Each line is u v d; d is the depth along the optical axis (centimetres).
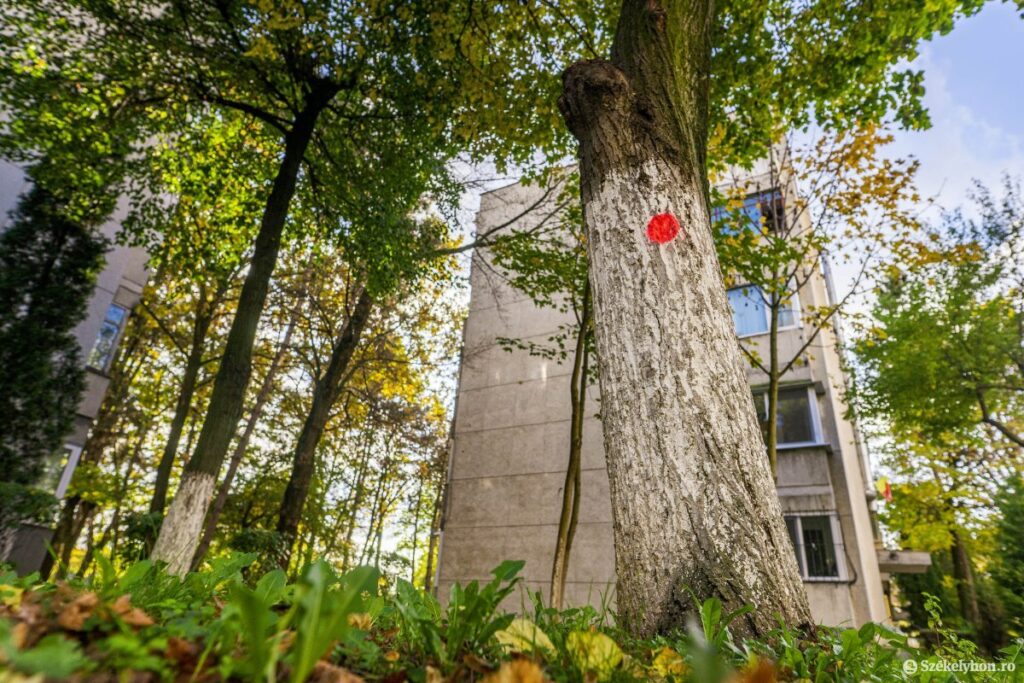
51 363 1056
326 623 58
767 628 182
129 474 1688
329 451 1848
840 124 874
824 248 993
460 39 726
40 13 796
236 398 668
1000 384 1294
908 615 2316
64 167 978
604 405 257
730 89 910
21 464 984
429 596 163
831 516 1039
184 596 148
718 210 1099
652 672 135
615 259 279
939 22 740
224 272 1260
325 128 1042
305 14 740
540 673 90
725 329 258
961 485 1797
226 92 970
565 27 761
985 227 1283
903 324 1352
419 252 1073
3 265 1072
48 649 56
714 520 206
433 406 1745
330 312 1460
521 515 1258
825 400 1167
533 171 977
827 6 775
